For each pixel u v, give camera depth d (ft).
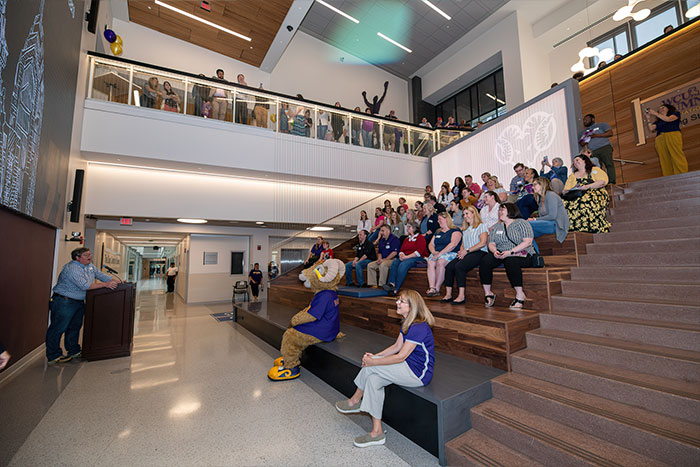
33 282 13.99
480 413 7.06
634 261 10.69
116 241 44.39
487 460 6.07
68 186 18.42
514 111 24.23
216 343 17.11
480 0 37.58
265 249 36.88
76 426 8.30
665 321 8.00
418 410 7.41
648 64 24.72
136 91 23.79
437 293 13.80
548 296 10.28
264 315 18.51
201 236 35.55
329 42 46.57
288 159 28.60
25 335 13.35
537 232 12.78
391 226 23.79
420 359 7.55
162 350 15.74
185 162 24.76
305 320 11.64
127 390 10.73
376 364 7.69
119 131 22.75
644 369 6.83
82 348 14.01
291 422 8.59
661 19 31.19
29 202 12.30
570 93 20.10
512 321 8.72
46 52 13.79
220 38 36.04
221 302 35.88
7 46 9.77
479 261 12.05
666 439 5.07
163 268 117.60
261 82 41.29
